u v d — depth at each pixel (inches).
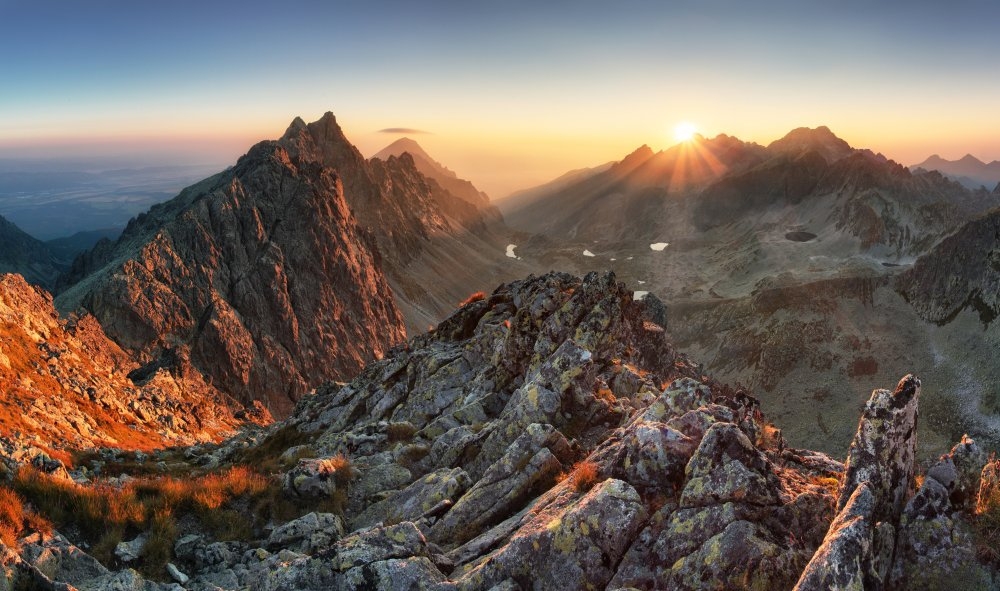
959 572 402.0
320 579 512.4
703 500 486.0
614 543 489.7
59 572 570.3
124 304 5482.3
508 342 1257.4
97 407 2182.6
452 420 1125.1
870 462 462.3
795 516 465.1
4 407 1626.5
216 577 644.1
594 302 1198.9
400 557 529.0
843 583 364.2
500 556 506.0
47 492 679.7
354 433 1177.4
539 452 722.2
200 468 1530.5
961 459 463.5
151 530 686.5
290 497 818.2
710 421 601.6
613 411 916.6
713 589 424.2
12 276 3149.6
